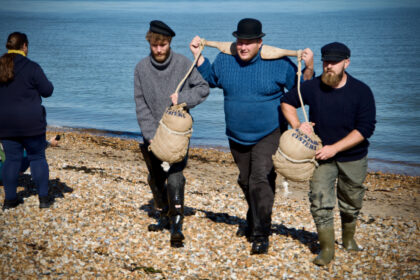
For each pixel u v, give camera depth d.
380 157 15.80
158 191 4.97
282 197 9.21
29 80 5.01
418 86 31.94
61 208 5.61
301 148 4.11
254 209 4.60
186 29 98.44
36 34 90.12
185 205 6.67
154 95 4.54
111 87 32.34
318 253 4.80
